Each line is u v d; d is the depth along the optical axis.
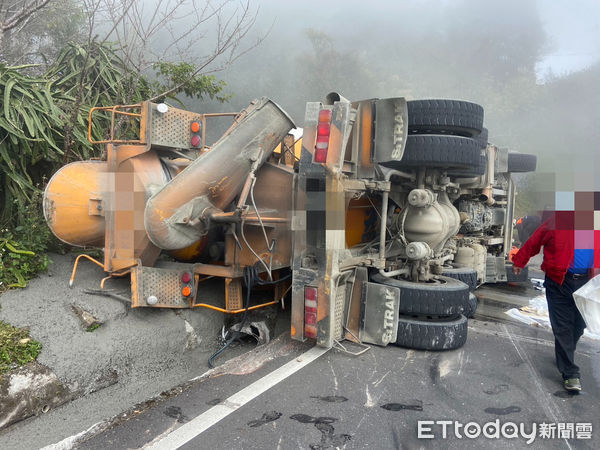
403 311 4.30
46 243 4.90
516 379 3.67
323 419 2.90
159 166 4.29
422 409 3.09
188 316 4.44
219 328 4.67
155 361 3.96
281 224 4.52
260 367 3.67
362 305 4.22
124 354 3.74
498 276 8.03
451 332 4.16
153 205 3.77
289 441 2.64
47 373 3.24
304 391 3.27
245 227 4.39
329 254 3.85
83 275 4.56
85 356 3.50
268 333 4.52
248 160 4.16
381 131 4.06
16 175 4.96
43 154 5.43
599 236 3.46
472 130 4.49
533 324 5.41
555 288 3.61
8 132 4.84
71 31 8.80
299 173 3.92
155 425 2.79
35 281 4.22
